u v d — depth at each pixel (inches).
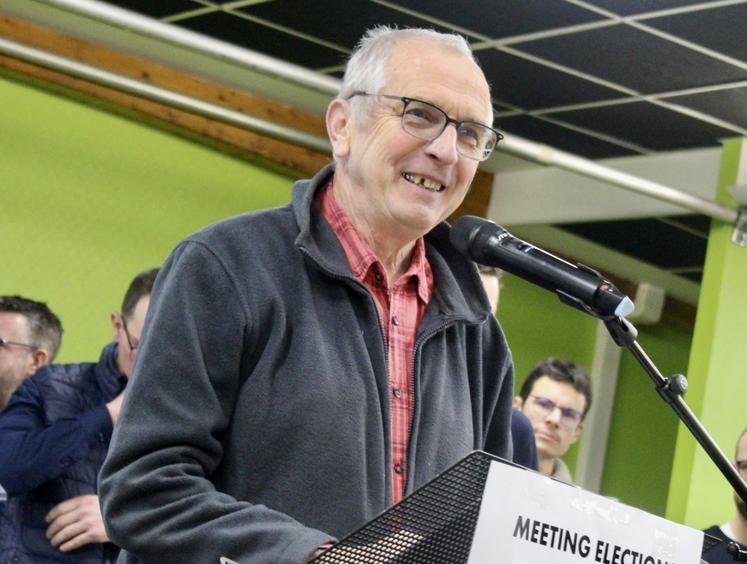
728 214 293.0
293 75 247.4
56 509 171.2
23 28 272.8
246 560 77.7
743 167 292.0
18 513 170.4
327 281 92.0
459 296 98.1
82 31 277.4
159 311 87.7
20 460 170.1
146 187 291.1
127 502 82.6
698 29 238.7
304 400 87.0
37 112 277.0
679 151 306.7
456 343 98.0
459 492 63.1
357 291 92.2
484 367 101.0
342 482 86.5
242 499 86.4
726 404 295.4
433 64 93.2
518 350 379.9
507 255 84.5
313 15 259.4
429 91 92.3
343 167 96.3
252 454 86.5
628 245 371.9
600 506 64.2
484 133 94.0
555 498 63.4
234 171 304.3
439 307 97.0
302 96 301.4
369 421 89.0
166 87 288.8
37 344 199.2
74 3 231.3
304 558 74.9
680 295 399.2
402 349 94.8
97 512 171.9
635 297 392.8
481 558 62.1
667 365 411.2
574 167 280.5
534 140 318.0
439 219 94.1
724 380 295.4
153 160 292.4
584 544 63.8
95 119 284.2
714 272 297.9
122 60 283.7
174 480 82.0
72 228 280.1
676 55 253.1
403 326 95.7
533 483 63.1
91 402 181.9
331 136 98.3
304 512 85.7
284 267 91.4
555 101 290.4
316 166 312.5
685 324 404.5
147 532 81.3
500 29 254.7
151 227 291.3
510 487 62.7
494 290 184.5
